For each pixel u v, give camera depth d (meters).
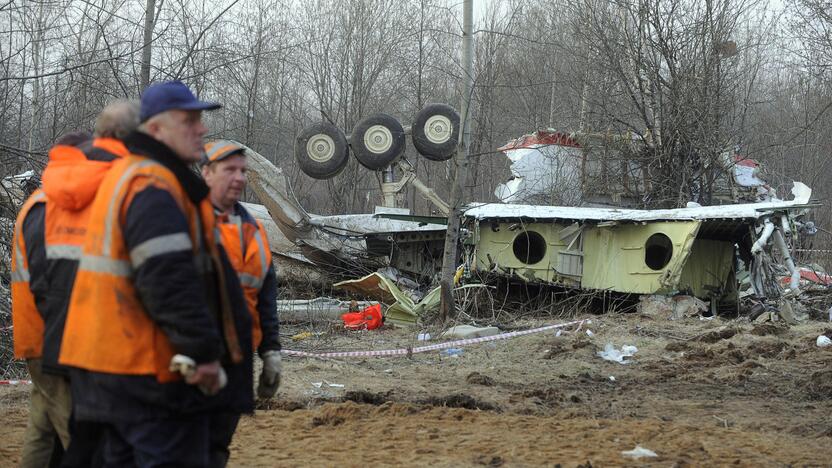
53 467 4.62
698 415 8.39
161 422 3.67
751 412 8.57
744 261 17.38
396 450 6.70
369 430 7.39
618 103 24.58
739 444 7.04
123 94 15.16
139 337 3.63
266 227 18.64
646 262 17.39
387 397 9.05
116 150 4.25
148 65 14.58
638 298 16.88
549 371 11.08
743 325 14.55
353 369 11.09
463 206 16.80
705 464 6.31
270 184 17.19
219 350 3.62
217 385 3.65
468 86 15.16
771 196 24.42
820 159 34.75
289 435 7.20
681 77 23.41
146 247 3.52
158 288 3.50
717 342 12.86
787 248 15.88
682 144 23.44
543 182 23.55
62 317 4.00
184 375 3.58
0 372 10.09
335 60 31.47
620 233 16.62
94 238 3.65
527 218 16.77
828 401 9.12
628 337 13.48
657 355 12.20
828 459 6.59
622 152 23.53
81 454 3.93
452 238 15.36
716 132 23.42
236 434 7.20
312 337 14.20
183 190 3.74
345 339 13.99
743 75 30.72
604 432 7.32
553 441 7.01
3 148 11.22
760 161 29.56
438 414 8.02
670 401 9.12
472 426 7.59
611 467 6.18
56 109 17.83
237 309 3.95
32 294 4.39
